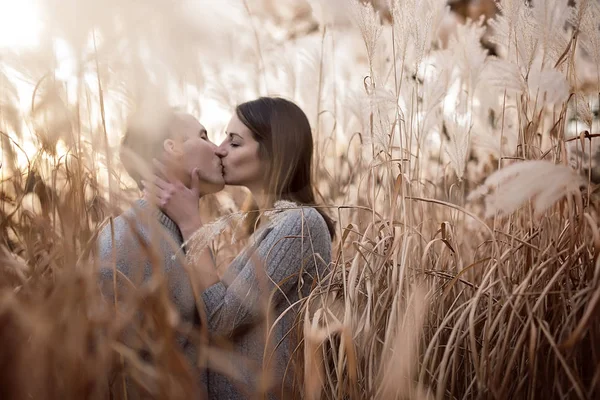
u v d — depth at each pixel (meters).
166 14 0.89
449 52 1.94
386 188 1.67
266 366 1.21
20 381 0.81
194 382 0.90
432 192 2.14
